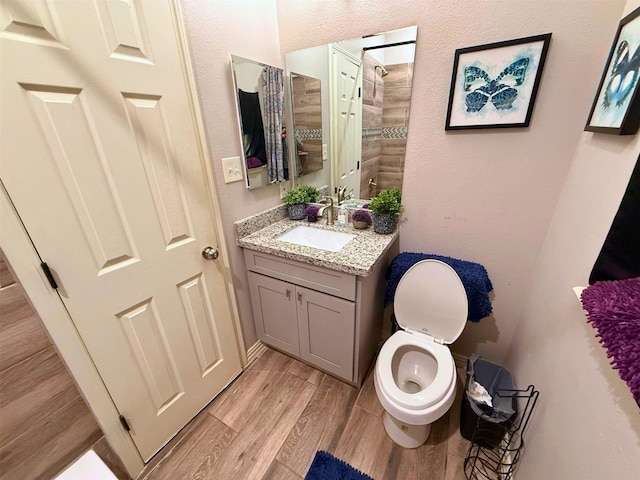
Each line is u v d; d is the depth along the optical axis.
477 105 1.19
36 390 0.90
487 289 1.37
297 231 1.71
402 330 1.44
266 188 1.66
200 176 1.22
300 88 1.60
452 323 1.32
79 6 0.77
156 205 1.07
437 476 1.15
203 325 1.36
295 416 1.41
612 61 0.82
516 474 1.04
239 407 1.46
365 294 1.31
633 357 0.43
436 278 1.32
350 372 1.49
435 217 1.46
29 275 0.79
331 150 1.64
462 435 1.30
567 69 1.03
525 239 1.29
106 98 0.87
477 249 1.41
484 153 1.25
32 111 0.74
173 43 1.03
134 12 0.90
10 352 0.83
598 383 0.63
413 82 1.30
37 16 0.71
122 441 1.10
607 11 0.93
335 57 1.44
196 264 1.27
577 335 0.76
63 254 0.84
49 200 0.80
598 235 0.74
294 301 1.50
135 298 1.05
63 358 0.89
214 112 1.26
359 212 1.59
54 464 0.96
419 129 1.36
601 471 0.56
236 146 1.40
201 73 1.18
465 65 1.16
